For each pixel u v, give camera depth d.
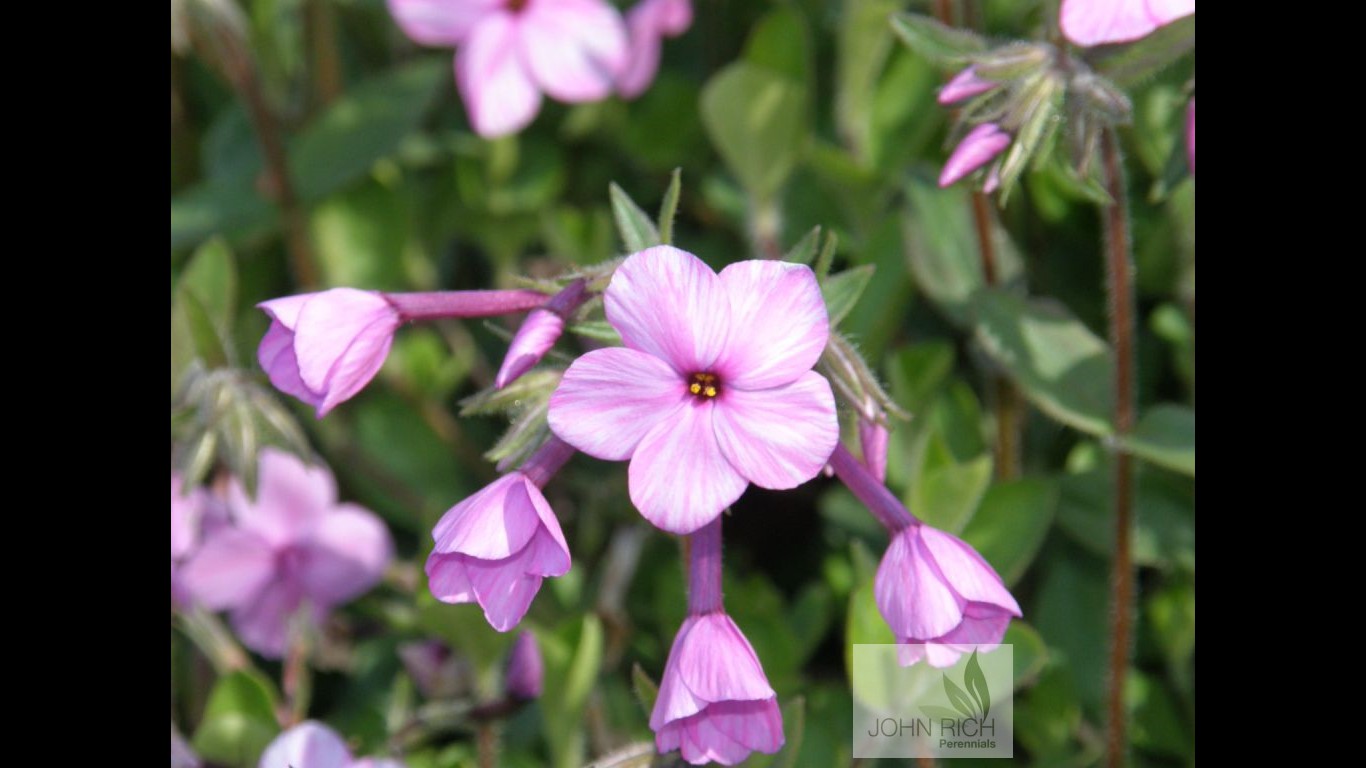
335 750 0.37
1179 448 0.37
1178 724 0.40
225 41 0.43
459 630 0.38
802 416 0.31
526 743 0.41
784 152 0.43
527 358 0.31
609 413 0.31
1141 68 0.35
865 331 0.41
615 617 0.42
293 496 0.42
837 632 0.43
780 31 0.43
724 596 0.40
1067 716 0.40
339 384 0.32
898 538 0.32
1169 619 0.41
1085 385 0.38
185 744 0.38
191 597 0.41
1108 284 0.38
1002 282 0.41
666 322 0.31
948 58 0.35
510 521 0.31
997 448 0.41
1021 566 0.38
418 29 0.43
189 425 0.38
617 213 0.33
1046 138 0.34
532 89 0.43
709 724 0.32
